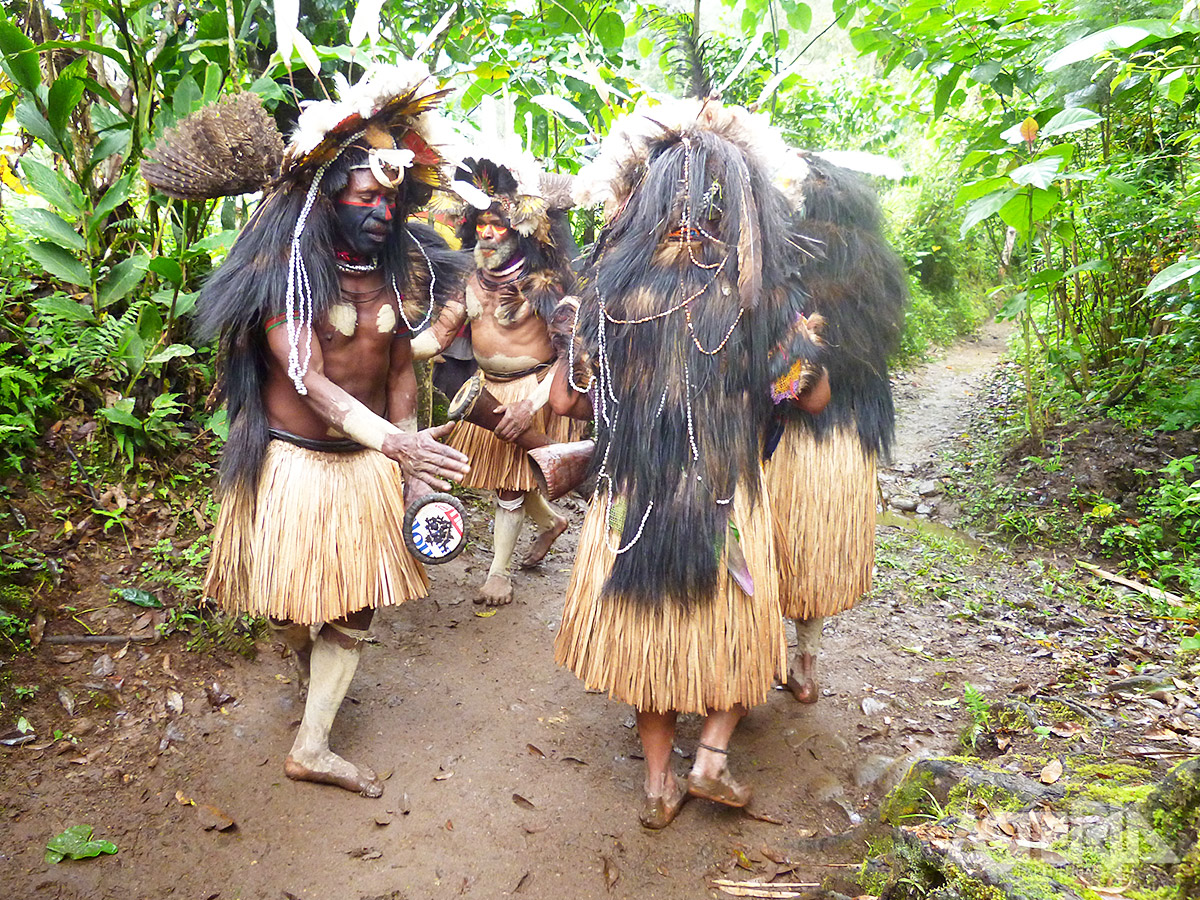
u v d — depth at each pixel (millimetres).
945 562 4570
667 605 2348
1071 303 6148
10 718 2637
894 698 3295
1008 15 4719
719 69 5711
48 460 3438
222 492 2574
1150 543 4387
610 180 2412
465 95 4781
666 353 2309
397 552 2592
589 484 2570
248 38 4137
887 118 9742
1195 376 5316
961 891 1859
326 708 2615
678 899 2326
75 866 2260
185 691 2906
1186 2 3979
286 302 2295
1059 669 3434
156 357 3627
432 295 2713
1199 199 4430
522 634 3629
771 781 2826
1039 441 5559
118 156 4039
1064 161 3748
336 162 2309
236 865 2338
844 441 2957
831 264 2865
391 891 2297
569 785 2754
